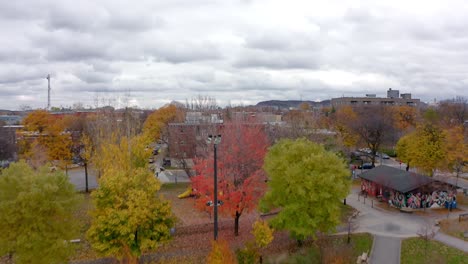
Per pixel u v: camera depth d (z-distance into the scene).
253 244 26.45
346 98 144.25
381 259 24.62
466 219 32.78
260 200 27.52
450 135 42.94
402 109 87.56
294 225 24.47
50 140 44.28
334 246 26.38
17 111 173.62
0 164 50.25
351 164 60.19
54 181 19.78
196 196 36.72
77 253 25.50
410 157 44.97
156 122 71.00
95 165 38.31
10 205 18.45
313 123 55.97
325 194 23.59
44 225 19.11
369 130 57.06
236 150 28.98
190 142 51.94
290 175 24.31
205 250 26.42
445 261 24.00
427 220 32.59
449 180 46.16
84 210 35.62
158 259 24.88
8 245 18.64
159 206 22.33
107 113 57.44
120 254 21.80
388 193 38.53
